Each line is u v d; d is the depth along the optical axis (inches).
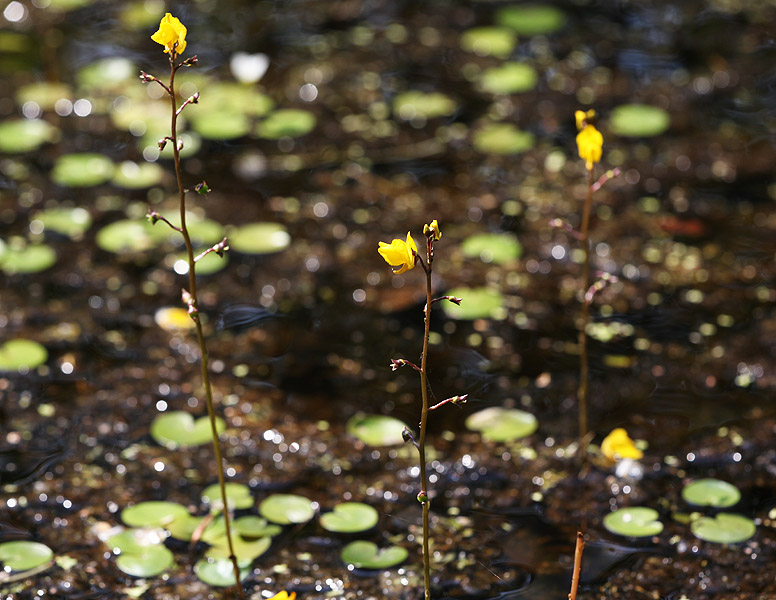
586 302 147.5
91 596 128.1
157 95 245.4
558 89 251.1
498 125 238.4
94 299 187.3
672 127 237.8
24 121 235.9
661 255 199.0
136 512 139.9
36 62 257.4
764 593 128.7
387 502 145.6
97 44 265.1
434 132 237.1
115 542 135.6
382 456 154.1
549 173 223.6
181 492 146.3
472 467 151.7
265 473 150.5
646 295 189.2
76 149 228.7
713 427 158.7
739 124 238.4
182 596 128.6
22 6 282.0
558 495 146.8
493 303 184.4
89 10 281.3
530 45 269.6
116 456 153.0
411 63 261.9
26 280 191.9
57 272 194.1
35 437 156.3
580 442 155.3
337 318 184.4
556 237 204.4
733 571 132.3
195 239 201.0
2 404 162.4
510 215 211.0
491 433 156.5
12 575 130.3
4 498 144.2
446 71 258.8
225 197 215.6
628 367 171.8
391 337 179.6
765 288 189.8
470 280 193.2
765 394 165.2
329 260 198.5
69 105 242.8
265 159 228.1
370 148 232.1
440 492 147.4
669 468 150.8
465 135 235.6
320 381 169.6
